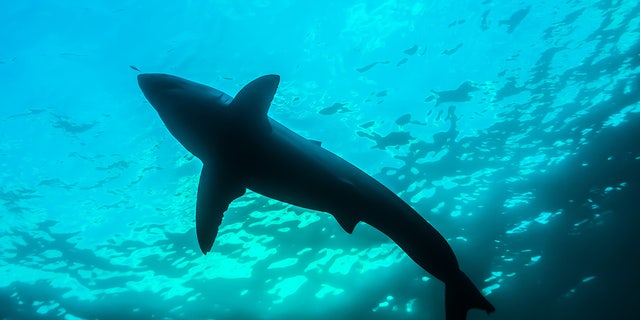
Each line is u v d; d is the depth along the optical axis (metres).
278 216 8.34
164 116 2.70
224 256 8.20
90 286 8.27
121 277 8.27
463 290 3.09
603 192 7.67
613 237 7.14
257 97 2.33
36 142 9.75
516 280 7.31
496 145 8.73
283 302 7.71
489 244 7.77
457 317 3.10
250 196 8.56
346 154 9.01
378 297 7.42
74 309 8.13
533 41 9.73
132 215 8.75
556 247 7.41
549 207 7.87
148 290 8.15
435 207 8.29
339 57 10.23
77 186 9.15
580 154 8.24
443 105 9.37
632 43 9.00
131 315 8.01
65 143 9.68
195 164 9.05
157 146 9.43
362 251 7.85
